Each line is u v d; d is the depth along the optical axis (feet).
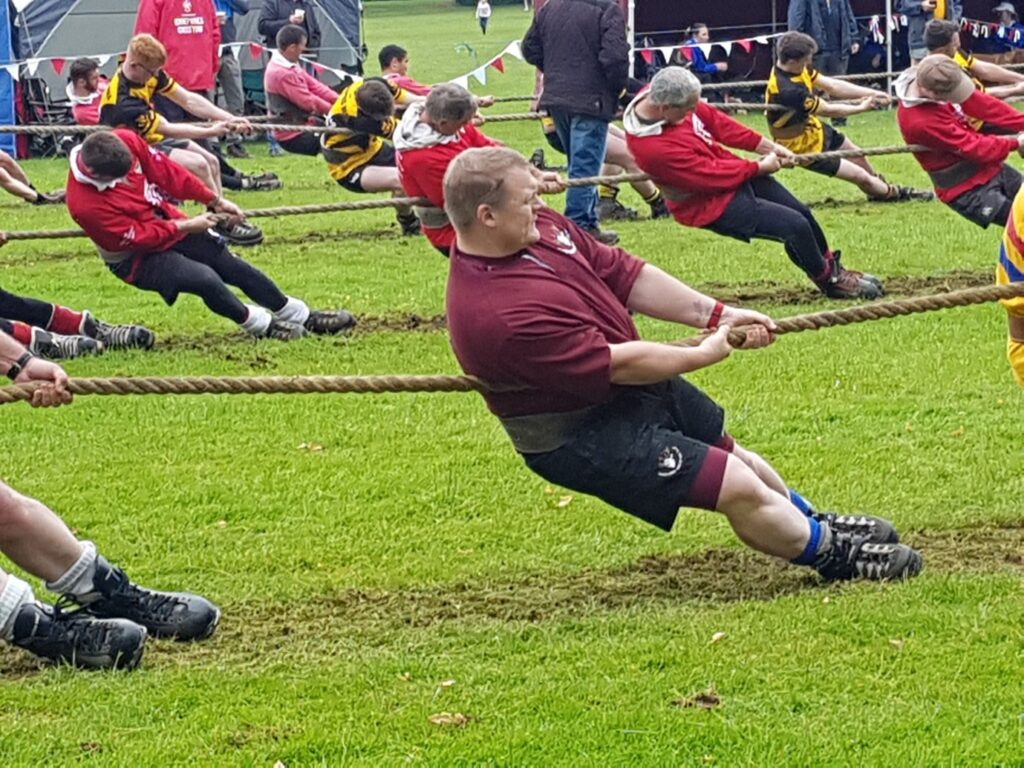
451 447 29.14
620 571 23.06
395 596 22.38
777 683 18.65
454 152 37.65
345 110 50.83
